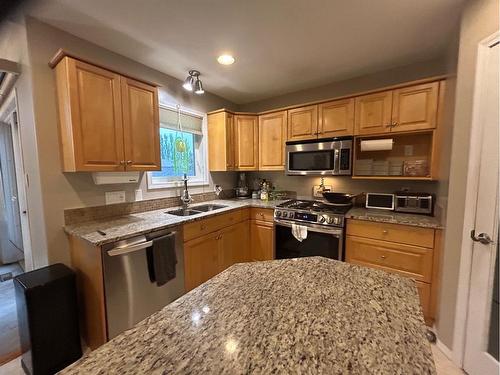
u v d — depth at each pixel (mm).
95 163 1692
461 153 1453
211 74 2533
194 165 3057
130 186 2242
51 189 1711
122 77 1824
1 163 3062
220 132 2955
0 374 1464
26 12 1548
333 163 2453
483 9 1302
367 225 2094
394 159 2432
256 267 982
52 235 1722
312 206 2605
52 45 1687
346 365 479
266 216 2752
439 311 1670
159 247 1769
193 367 482
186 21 1633
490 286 1313
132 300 1640
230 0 1427
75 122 1582
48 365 1439
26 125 1795
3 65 1683
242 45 1952
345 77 2625
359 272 918
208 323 623
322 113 2545
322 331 580
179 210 2537
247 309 681
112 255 1501
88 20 1620
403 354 507
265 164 3027
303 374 458
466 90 1410
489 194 1298
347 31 1763
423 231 1849
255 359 498
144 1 1433
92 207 1957
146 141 2012
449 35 1798
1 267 2998
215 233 2375
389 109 2170
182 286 2025
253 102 3496
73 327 1545
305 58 2180
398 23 1662
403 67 2354
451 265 1541
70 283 1523
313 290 780
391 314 646
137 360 504
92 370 481
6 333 1807
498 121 1244
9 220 3102
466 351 1443
